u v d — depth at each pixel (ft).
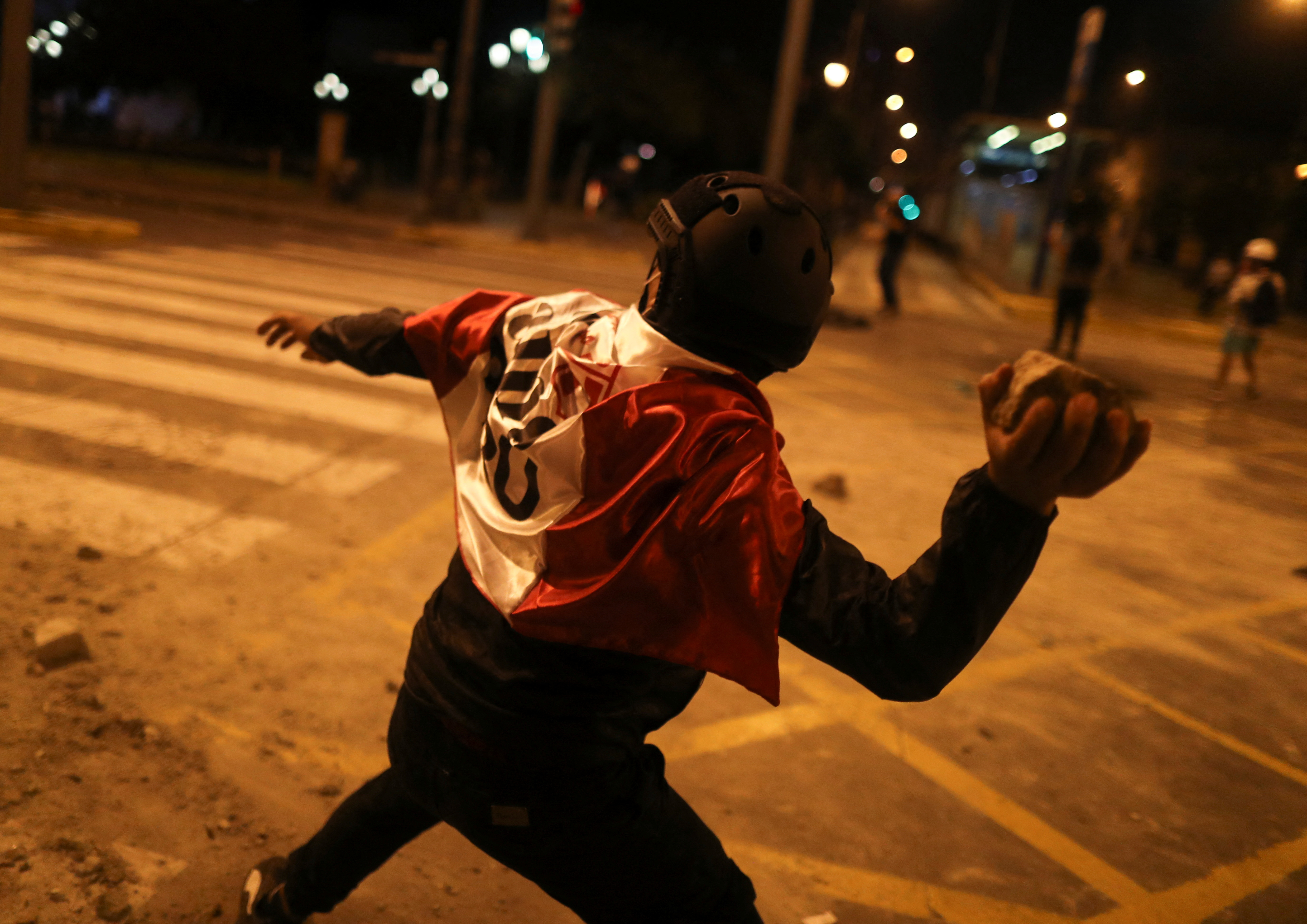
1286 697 14.15
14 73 39.96
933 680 4.07
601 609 4.58
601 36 113.91
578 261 67.10
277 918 6.91
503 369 5.69
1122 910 9.36
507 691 4.99
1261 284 38.60
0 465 15.97
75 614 11.89
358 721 10.75
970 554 3.87
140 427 18.76
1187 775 11.85
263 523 15.40
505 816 5.14
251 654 11.71
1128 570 18.61
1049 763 11.78
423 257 56.24
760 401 4.81
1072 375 3.61
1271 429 33.99
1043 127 127.85
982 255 108.68
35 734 9.53
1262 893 9.81
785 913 8.83
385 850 6.54
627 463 4.64
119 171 89.25
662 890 5.43
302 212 72.90
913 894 9.28
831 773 11.07
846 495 20.51
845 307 56.29
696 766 10.92
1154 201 97.45
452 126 85.05
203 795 9.18
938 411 30.76
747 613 4.34
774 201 4.63
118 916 7.58
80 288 30.35
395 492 17.52
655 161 151.53
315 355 6.67
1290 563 19.99
